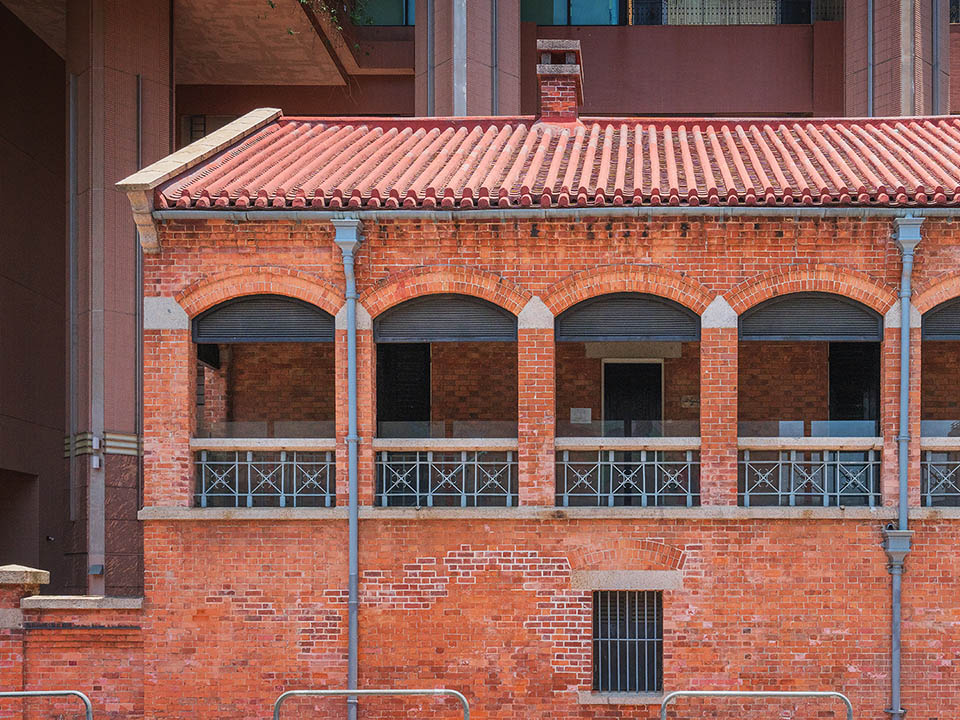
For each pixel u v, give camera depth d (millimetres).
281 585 13492
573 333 13797
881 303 13398
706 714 13164
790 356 16797
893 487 13312
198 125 27516
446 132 17422
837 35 26422
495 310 13828
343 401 13672
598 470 13828
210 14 23828
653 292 13547
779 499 13562
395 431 15094
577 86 17672
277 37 24875
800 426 14242
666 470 13945
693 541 13328
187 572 13516
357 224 13484
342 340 13648
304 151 16172
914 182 13742
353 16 26969
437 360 17203
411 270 13656
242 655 13438
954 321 13594
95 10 21953
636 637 13555
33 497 25438
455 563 13461
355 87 27500
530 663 13352
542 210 13414
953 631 13133
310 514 13430
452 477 14258
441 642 13398
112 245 21703
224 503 14289
